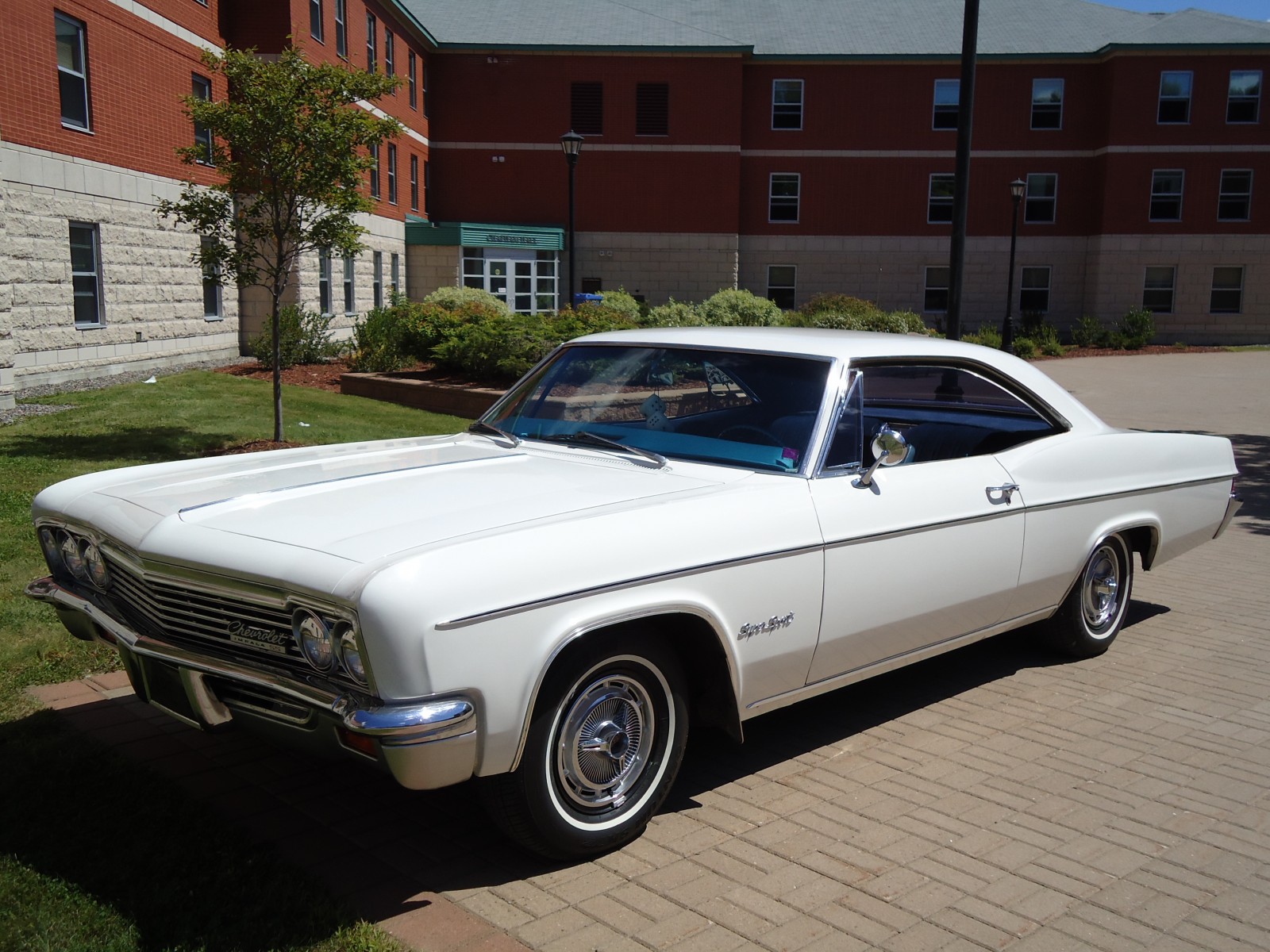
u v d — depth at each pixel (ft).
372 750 9.23
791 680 12.57
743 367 13.70
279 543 10.00
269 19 68.49
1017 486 15.14
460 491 11.61
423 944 9.22
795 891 10.32
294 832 11.21
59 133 50.29
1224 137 111.96
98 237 53.98
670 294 111.04
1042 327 107.86
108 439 34.42
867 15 120.57
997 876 10.71
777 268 116.57
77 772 12.13
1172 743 14.32
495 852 10.95
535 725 10.00
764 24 118.42
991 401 16.08
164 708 11.05
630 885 10.37
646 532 10.76
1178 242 113.60
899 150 114.32
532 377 15.71
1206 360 95.81
